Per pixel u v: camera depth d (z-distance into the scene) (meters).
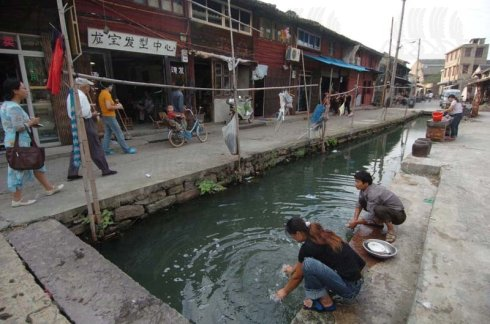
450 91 28.09
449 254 3.31
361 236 4.12
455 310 2.51
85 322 2.38
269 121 13.68
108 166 6.03
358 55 24.34
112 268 3.04
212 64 11.62
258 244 4.52
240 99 12.58
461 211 4.44
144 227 4.98
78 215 4.23
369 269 3.32
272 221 5.27
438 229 3.88
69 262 3.11
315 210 5.69
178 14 9.88
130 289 2.76
